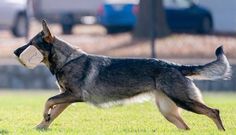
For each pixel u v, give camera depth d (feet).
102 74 41.39
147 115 49.03
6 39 103.86
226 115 48.73
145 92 41.19
